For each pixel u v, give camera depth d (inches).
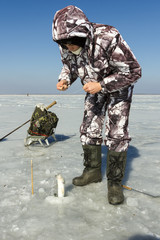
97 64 74.6
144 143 171.5
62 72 94.0
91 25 70.9
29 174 105.5
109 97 81.4
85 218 68.2
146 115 408.5
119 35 72.1
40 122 155.9
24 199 80.0
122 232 61.4
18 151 147.6
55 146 160.9
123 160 79.9
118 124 79.3
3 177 101.6
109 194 78.3
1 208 74.1
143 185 93.2
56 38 69.7
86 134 91.0
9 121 301.7
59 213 70.9
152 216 69.6
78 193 84.9
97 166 93.2
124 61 71.4
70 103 767.7
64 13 67.6
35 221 66.4
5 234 60.6
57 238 58.8
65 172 107.9
